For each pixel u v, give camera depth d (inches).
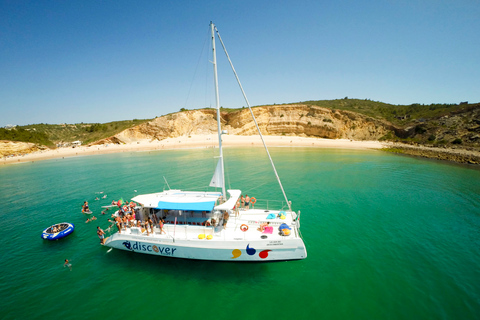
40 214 800.3
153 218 520.7
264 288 406.9
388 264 467.8
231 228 491.2
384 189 976.9
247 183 1077.1
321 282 418.3
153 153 2315.5
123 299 394.6
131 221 518.3
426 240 561.6
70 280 447.8
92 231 657.6
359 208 767.7
